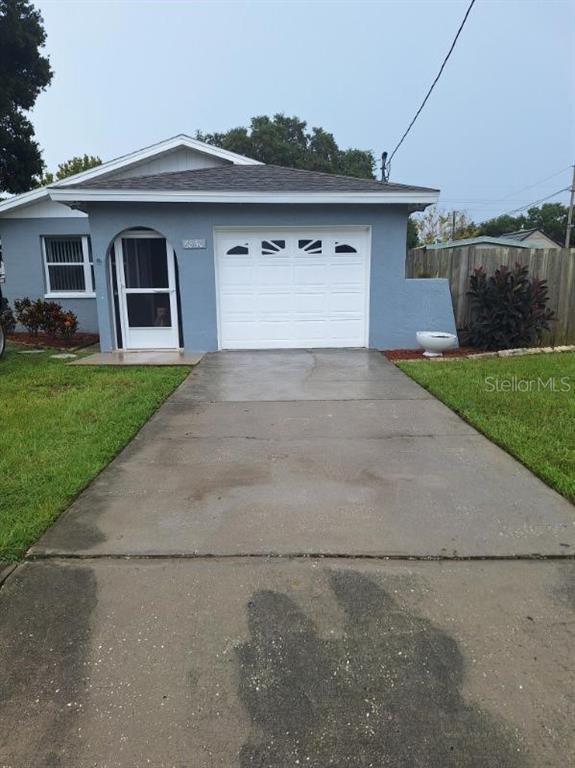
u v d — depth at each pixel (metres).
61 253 13.29
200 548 3.03
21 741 1.86
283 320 9.90
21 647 2.29
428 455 4.47
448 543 3.06
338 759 1.78
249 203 9.16
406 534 3.16
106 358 9.10
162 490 3.80
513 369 7.74
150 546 3.04
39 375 7.69
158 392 6.62
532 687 2.06
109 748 1.83
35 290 13.30
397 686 2.07
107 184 9.12
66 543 3.07
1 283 14.38
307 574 2.78
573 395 6.23
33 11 18.89
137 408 5.86
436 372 7.62
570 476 3.91
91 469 4.12
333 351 9.69
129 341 9.96
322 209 9.40
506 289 9.66
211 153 12.74
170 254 9.65
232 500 3.64
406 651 2.25
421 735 1.87
